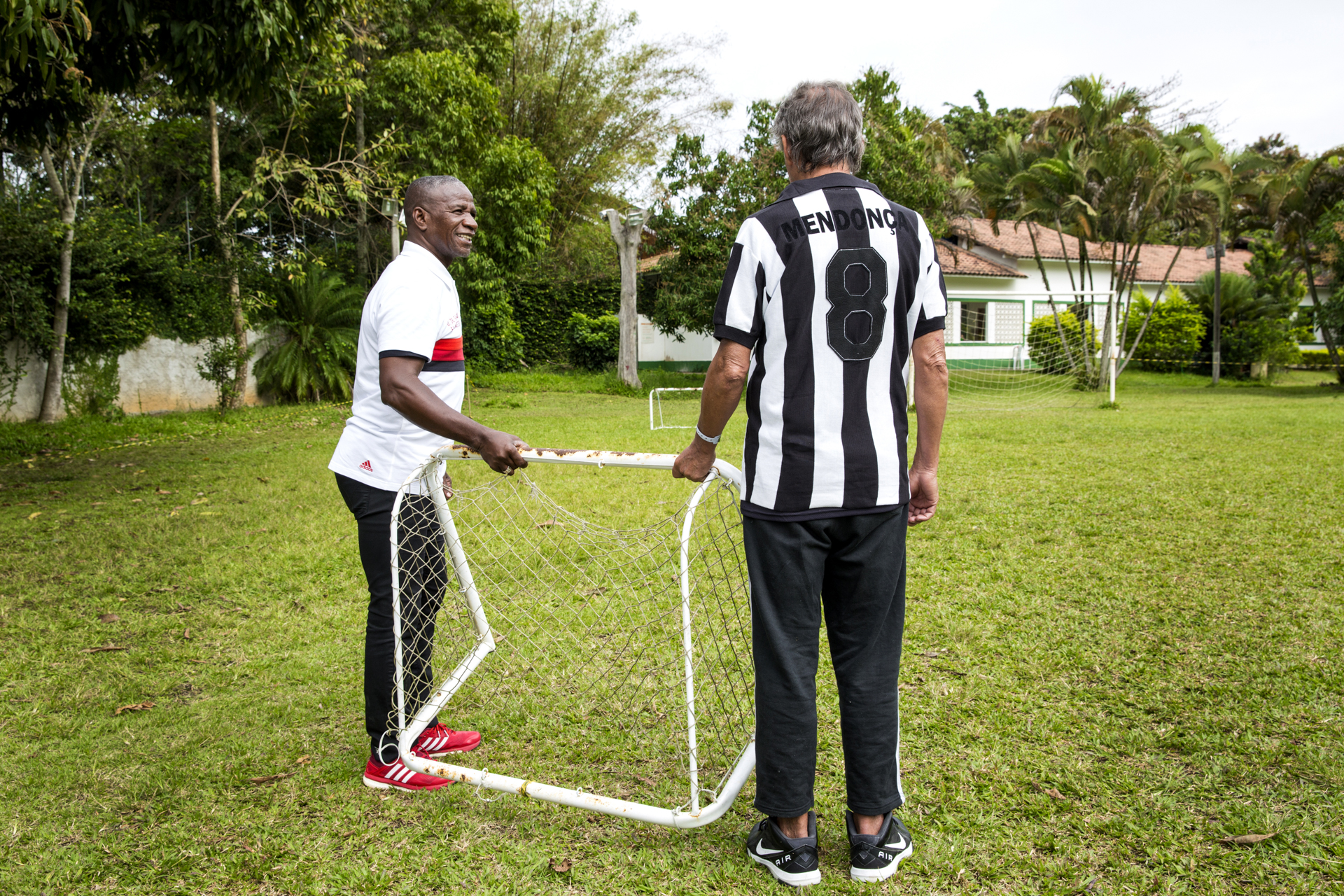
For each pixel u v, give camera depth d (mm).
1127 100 16531
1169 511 5121
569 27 23000
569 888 1773
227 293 12789
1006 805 2051
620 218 18047
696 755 2145
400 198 13438
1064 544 4445
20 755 2400
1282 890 1701
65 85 6699
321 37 7289
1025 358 19641
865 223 1697
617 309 22719
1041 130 17672
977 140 36188
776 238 1679
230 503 5961
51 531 5160
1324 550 4137
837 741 2434
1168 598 3527
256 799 2162
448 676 2541
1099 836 1911
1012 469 6895
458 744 2426
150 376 12508
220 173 14203
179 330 12719
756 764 1822
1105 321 16047
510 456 2016
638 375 19062
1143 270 24281
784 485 1716
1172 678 2748
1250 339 19453
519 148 15664
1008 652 3006
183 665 3088
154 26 6445
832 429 1701
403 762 2195
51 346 10844
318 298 14188
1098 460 7266
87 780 2250
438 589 2309
